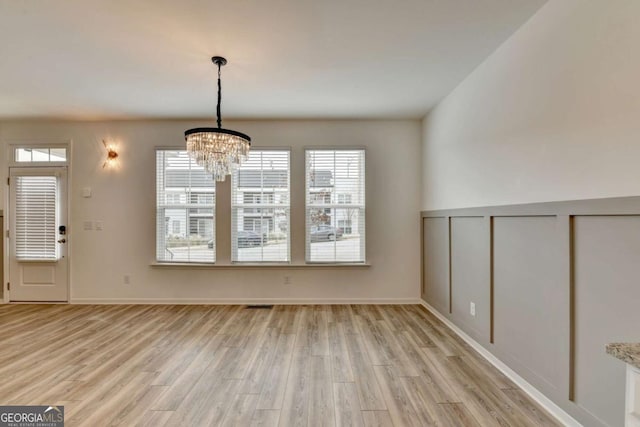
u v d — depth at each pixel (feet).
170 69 9.53
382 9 6.79
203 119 14.20
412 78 10.21
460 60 9.04
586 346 5.71
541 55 6.79
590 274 5.63
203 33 7.69
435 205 12.79
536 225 6.98
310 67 9.43
